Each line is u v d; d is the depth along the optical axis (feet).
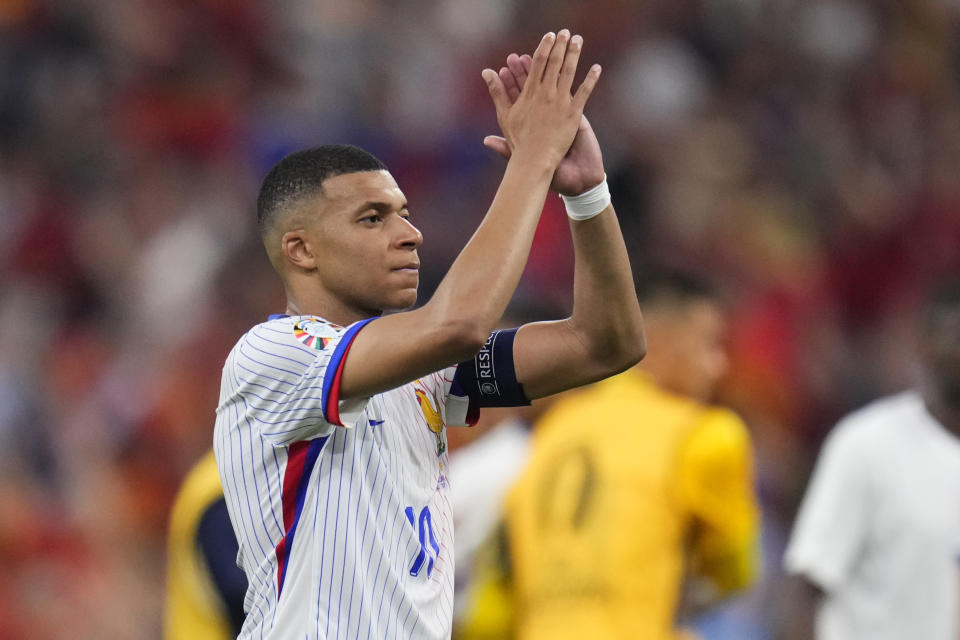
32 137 137.80
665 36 156.87
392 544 30.91
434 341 28.71
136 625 95.35
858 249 138.31
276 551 30.86
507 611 55.06
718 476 50.90
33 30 143.84
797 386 117.91
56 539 92.89
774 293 125.90
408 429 32.37
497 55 152.97
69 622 90.79
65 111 139.54
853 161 149.18
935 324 53.98
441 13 153.58
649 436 51.83
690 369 55.31
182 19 145.38
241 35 145.89
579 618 49.85
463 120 141.69
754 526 52.11
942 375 53.93
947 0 167.73
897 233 140.67
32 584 90.22
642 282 56.03
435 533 32.32
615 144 139.85
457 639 55.52
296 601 30.55
